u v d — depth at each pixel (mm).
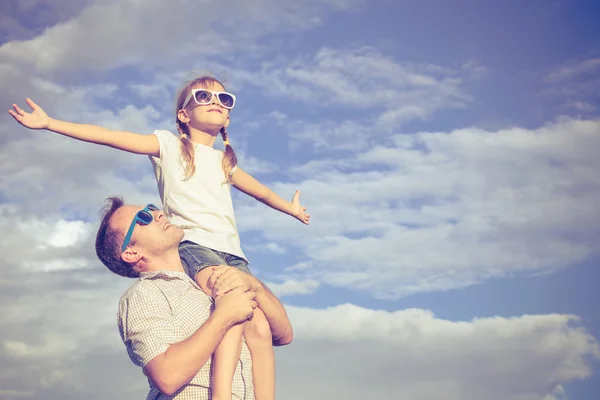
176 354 3701
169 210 4984
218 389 3805
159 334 3795
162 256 4289
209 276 4469
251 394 4090
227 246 4871
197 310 3992
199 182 5027
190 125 5324
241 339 3984
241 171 5504
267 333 4320
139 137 4957
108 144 4789
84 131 4641
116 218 4273
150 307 3877
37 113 4488
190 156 5055
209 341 3752
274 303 4414
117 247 4238
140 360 3799
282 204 5895
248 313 3908
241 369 4051
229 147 5371
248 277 4371
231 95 5305
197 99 5227
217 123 5234
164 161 5039
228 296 3941
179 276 4152
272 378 4273
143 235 4223
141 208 4293
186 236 4824
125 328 3889
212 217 4953
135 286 4004
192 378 3850
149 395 3971
